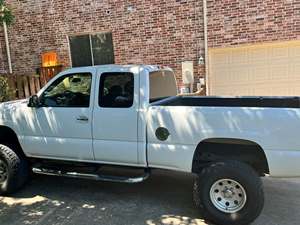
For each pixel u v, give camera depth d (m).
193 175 5.42
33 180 5.42
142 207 4.32
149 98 4.16
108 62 11.86
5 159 4.75
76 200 4.61
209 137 3.73
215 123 3.71
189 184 5.07
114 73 4.24
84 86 4.41
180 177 5.36
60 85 4.57
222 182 3.71
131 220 3.97
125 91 4.16
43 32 12.38
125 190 4.91
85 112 4.32
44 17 12.26
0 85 9.55
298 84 10.29
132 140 4.10
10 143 5.00
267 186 4.90
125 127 4.11
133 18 11.24
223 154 3.92
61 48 12.27
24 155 4.93
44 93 4.69
